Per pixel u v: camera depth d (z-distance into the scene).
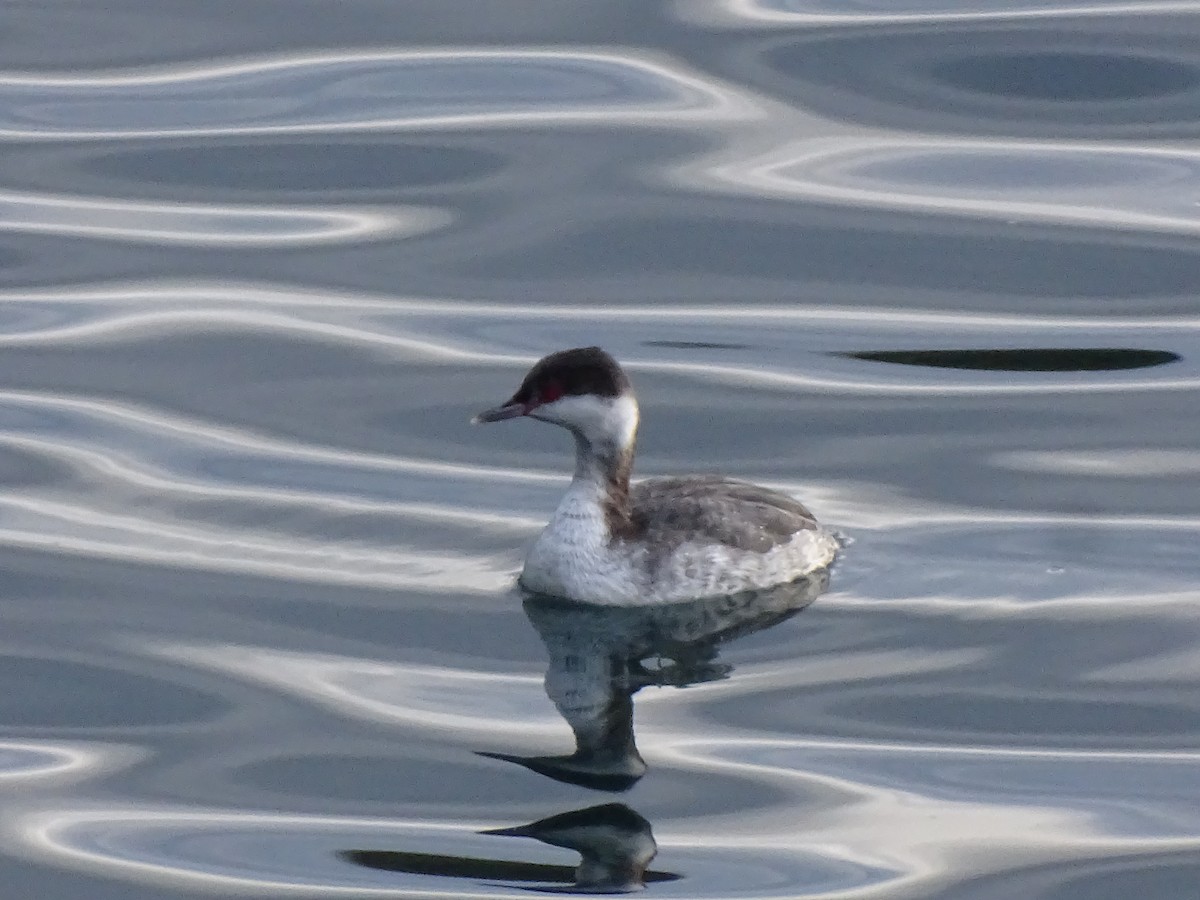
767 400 18.25
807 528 15.68
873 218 21.16
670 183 21.78
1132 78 23.25
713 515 15.34
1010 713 13.62
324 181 22.00
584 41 24.36
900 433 17.69
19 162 22.20
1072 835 12.23
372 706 13.73
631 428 15.12
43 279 20.25
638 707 13.76
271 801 12.66
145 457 17.30
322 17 25.00
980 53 23.81
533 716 13.64
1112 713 13.59
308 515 16.42
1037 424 17.81
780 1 25.23
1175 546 15.77
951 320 19.59
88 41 24.45
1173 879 11.77
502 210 21.42
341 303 19.92
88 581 15.35
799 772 12.91
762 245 20.73
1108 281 20.05
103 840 12.22
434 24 24.81
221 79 23.59
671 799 12.64
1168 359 18.84
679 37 24.44
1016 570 15.48
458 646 14.58
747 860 11.96
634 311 19.80
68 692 13.94
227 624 14.82
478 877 11.82
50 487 16.75
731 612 15.06
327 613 14.98
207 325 19.50
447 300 19.98
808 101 23.06
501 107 23.00
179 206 21.56
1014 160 22.05
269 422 17.92
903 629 14.71
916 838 12.22
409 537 16.14
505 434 17.84
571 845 12.09
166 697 13.88
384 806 12.55
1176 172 21.77
